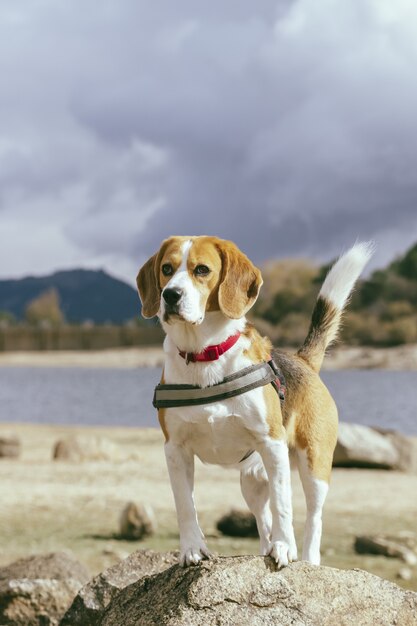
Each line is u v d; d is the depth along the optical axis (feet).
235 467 15.69
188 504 14.47
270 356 15.69
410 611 13.47
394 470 51.67
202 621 12.91
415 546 31.37
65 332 308.19
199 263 14.62
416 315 248.93
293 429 16.80
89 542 31.96
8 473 47.83
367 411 105.60
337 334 19.71
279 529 14.32
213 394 14.29
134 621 13.51
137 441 66.28
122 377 192.44
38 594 19.75
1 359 279.49
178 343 14.53
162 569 17.17
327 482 17.10
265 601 13.14
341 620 13.17
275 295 261.65
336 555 30.42
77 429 76.59
